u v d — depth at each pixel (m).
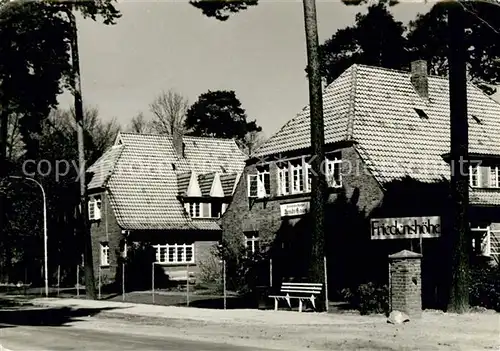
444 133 37.09
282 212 37.66
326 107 37.44
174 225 48.34
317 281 24.95
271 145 39.03
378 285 24.86
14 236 48.41
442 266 29.81
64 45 29.70
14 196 38.62
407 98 38.06
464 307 22.83
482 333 18.05
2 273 55.09
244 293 35.34
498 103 40.78
